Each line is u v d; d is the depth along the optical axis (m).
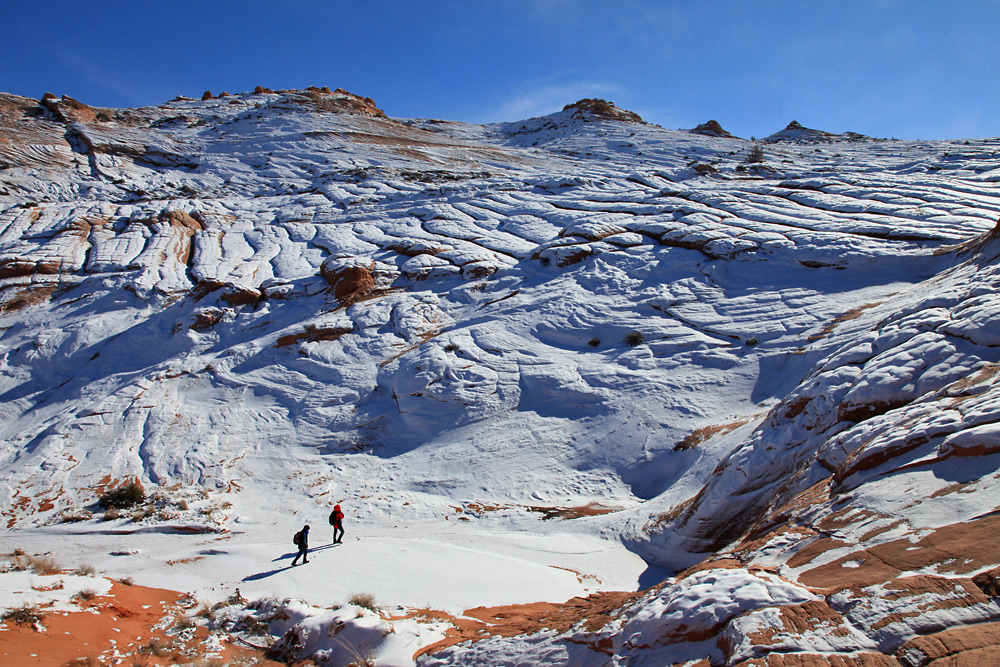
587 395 23.52
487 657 8.02
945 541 6.54
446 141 95.31
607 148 89.88
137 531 17.39
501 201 49.12
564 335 27.67
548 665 7.37
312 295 33.41
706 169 53.56
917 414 10.12
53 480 20.81
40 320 33.75
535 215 44.06
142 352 30.42
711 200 39.69
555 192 50.47
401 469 21.77
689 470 17.78
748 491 13.88
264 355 28.75
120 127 81.81
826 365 15.50
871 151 78.06
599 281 30.98
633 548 15.35
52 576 11.85
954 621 5.24
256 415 25.33
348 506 19.34
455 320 30.14
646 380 23.56
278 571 13.54
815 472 11.53
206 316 31.69
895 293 23.97
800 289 26.98
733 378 22.62
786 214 35.09
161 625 10.33
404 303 31.69
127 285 35.47
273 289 33.75
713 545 13.35
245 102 106.31
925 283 22.83
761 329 24.83
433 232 42.50
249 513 19.16
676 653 6.36
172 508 19.14
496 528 17.69
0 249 39.75
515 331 28.06
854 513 8.40
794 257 29.16
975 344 12.01
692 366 23.88
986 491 7.14
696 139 95.56
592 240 34.59
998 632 4.92
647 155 84.19
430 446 22.84
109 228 45.03
